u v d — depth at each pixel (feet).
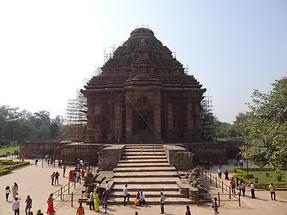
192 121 156.35
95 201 68.13
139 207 71.00
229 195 80.23
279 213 66.13
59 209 69.51
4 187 94.94
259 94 78.59
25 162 151.64
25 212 66.03
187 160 102.01
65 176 115.14
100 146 136.98
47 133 406.82
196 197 73.87
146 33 184.44
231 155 175.22
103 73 170.19
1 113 494.59
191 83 160.56
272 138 64.80
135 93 150.51
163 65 170.30
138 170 96.22
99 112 158.40
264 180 106.22
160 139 147.23
